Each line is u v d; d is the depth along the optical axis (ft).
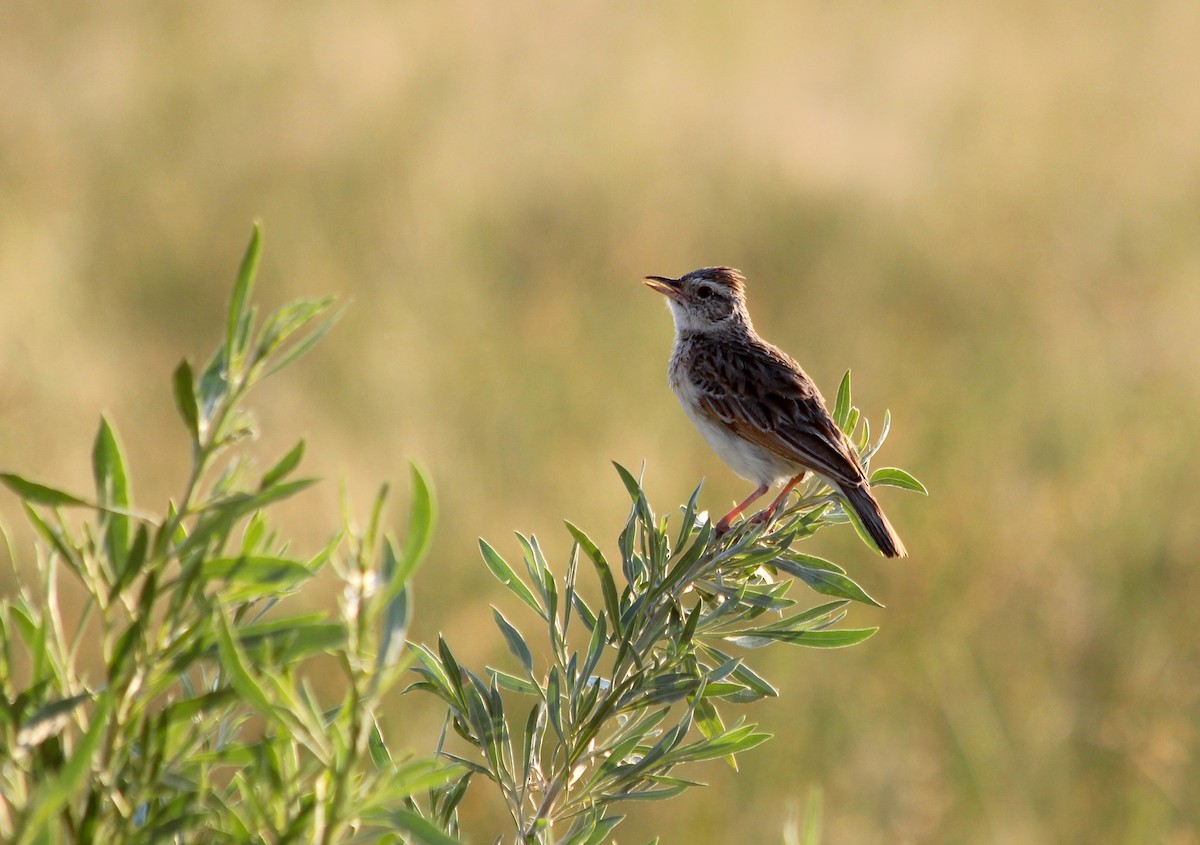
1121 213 75.72
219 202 72.33
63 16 98.99
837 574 15.71
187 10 99.91
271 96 85.71
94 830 7.43
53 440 49.49
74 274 63.87
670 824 34.83
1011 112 91.15
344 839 7.80
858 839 34.58
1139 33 107.55
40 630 7.39
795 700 38.55
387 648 7.15
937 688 39.04
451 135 81.76
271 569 7.54
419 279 65.21
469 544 44.78
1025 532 45.29
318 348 58.59
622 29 103.81
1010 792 35.99
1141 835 35.22
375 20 100.42
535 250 69.72
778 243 71.41
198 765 7.94
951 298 67.21
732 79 95.50
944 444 51.72
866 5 114.93
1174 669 39.88
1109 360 60.13
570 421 53.31
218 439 7.61
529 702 38.42
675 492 49.44
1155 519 46.19
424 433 51.26
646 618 14.79
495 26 101.30
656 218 72.90
